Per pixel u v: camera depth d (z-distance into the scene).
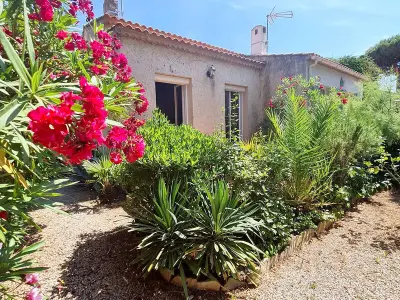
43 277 2.75
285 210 3.87
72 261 3.06
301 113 4.44
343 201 4.84
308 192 4.24
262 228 3.37
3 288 1.98
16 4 1.92
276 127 4.91
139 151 1.99
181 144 3.52
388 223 4.43
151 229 2.95
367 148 5.34
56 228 3.87
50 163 2.33
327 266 3.21
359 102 6.38
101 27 3.36
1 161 1.47
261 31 12.09
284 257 3.37
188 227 2.92
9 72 1.85
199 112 7.21
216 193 2.90
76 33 2.87
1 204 1.76
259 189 3.65
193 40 7.01
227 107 8.46
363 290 2.74
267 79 9.33
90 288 2.64
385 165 6.15
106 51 2.91
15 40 2.16
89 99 1.21
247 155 3.97
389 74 7.26
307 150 4.20
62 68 2.63
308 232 3.88
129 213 3.40
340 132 5.08
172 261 2.69
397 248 3.61
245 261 2.83
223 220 2.88
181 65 6.71
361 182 5.39
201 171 3.33
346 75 11.72
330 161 4.64
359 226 4.35
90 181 5.29
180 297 2.60
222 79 7.87
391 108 6.39
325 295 2.67
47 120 1.12
